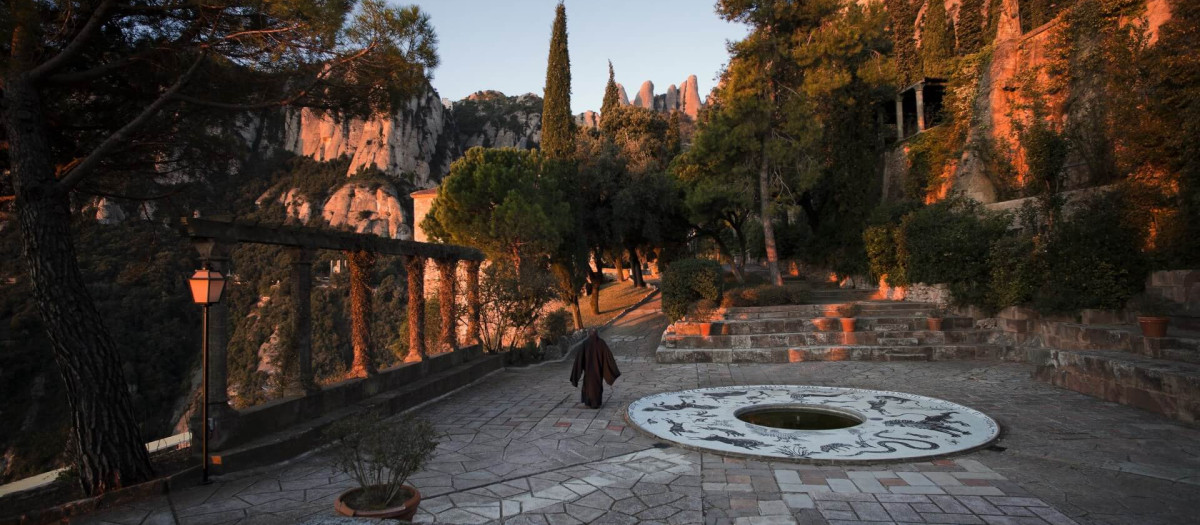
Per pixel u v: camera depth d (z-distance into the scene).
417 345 12.40
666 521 4.95
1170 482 5.73
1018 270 14.64
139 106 7.87
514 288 16.86
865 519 4.93
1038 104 17.38
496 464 6.89
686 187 25.88
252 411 7.31
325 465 7.19
